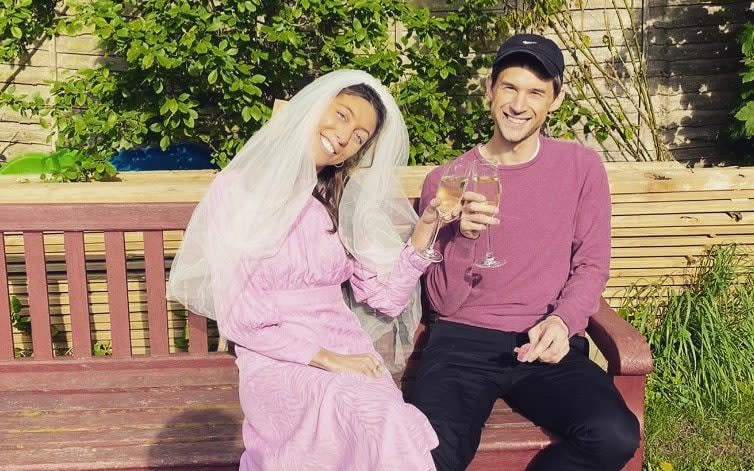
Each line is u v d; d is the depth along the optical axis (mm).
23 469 2574
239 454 2652
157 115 4715
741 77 5363
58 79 5367
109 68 4770
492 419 2848
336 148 2738
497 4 5449
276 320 2697
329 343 2783
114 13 4461
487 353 2928
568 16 5383
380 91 2799
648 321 4289
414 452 2328
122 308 3232
